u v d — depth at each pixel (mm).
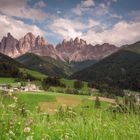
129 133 5797
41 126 5836
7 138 5070
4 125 5605
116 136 5598
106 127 5992
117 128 6016
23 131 5367
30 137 4793
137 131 5824
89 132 5648
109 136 5594
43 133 5406
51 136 5625
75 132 5676
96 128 5723
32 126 5785
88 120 6246
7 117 5930
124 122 6363
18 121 5984
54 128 6027
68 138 5410
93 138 5480
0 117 5949
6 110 6363
